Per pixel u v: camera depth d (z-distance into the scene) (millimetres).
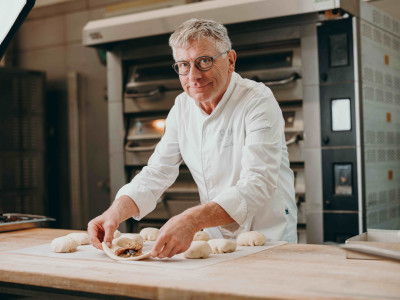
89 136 4453
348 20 2764
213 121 1981
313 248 1618
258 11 2824
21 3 1663
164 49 3289
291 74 2932
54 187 4688
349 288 1093
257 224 1981
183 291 1116
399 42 3348
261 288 1104
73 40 4566
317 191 2879
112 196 3510
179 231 1483
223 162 1976
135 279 1220
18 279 1361
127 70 3541
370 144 2885
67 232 2139
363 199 2770
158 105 3352
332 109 2826
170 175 2092
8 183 4230
